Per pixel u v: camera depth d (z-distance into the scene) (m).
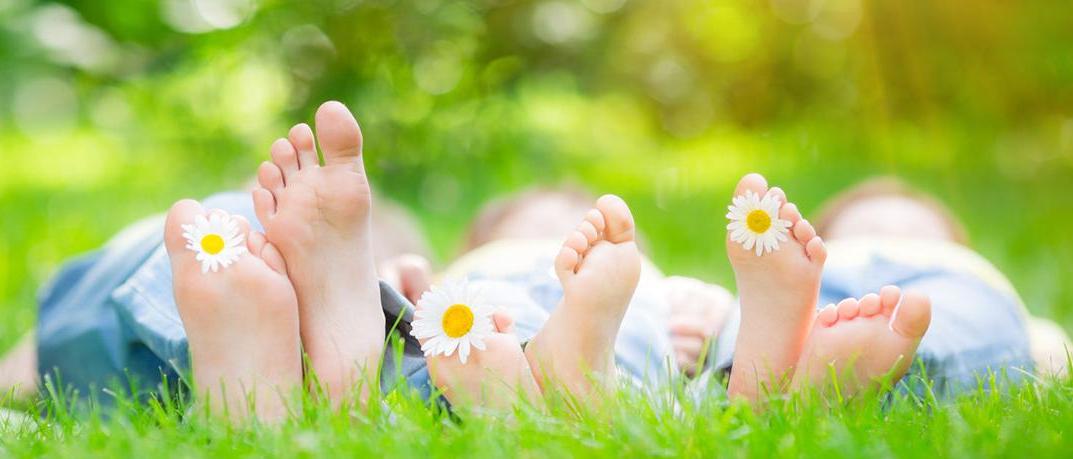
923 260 2.51
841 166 8.33
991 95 9.38
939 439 1.53
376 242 3.41
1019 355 2.34
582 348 1.77
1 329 3.27
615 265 1.76
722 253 5.08
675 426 1.59
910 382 1.92
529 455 1.45
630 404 1.72
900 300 1.79
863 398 1.73
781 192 1.85
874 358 1.79
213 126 7.37
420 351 1.89
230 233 1.72
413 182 7.07
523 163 7.40
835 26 10.46
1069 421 1.56
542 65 8.43
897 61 9.71
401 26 6.96
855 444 1.46
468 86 7.42
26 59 8.66
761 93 10.83
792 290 1.84
